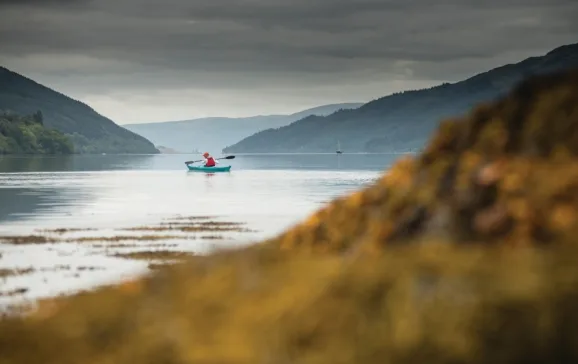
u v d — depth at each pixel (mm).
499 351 11102
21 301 59031
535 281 11758
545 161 17031
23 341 15273
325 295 13008
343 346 11828
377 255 14430
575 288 11445
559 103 18547
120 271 80188
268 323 13000
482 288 11867
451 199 16719
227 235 125000
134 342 14227
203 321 14078
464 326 11344
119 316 15656
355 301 12539
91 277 75250
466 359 11078
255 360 12336
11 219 162125
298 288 13844
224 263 17828
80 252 99938
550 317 11203
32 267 84062
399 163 19938
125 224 148625
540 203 15297
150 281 18047
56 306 17984
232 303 14406
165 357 13414
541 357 11031
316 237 19828
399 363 11297
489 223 15602
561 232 14492
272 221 156000
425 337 11383
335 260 15969
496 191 16156
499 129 18984
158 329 14375
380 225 17703
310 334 12336
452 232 16031
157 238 119750
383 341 11617
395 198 18031
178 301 15547
